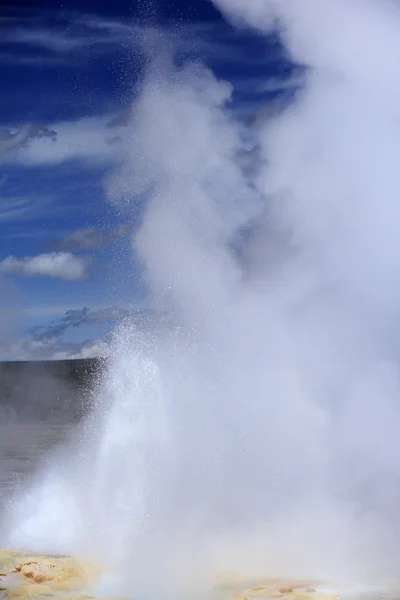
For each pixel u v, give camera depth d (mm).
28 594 9852
